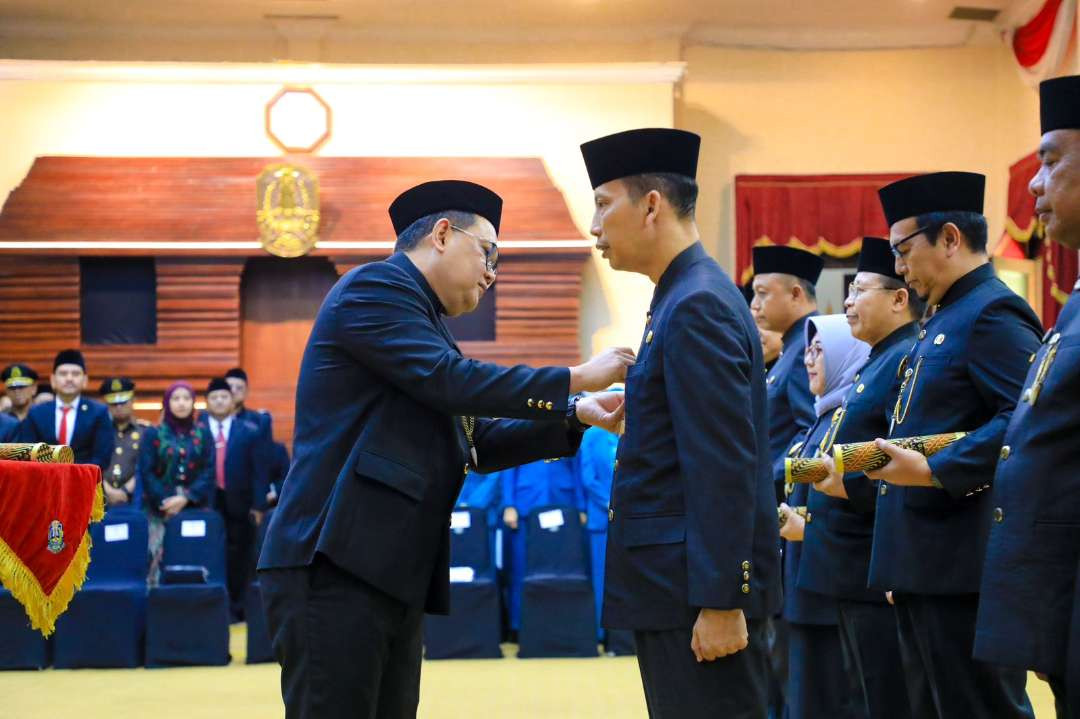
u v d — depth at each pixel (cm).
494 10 1184
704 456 277
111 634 818
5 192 1138
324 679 303
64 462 378
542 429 347
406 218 338
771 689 512
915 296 423
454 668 787
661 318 294
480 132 1156
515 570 880
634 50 1229
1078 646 250
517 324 1126
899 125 1238
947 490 317
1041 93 289
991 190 1227
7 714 648
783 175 1223
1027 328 339
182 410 945
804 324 548
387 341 311
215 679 767
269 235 1113
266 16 1197
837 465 322
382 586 306
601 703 658
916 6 1182
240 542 1041
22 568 351
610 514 299
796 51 1245
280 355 1153
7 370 970
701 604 272
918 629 346
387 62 1228
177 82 1148
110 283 1141
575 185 1155
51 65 1139
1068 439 266
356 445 311
